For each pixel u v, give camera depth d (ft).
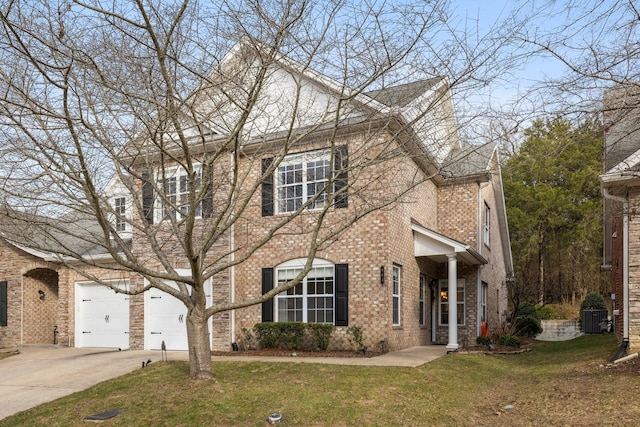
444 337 62.18
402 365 37.14
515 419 26.37
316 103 47.16
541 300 107.45
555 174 107.96
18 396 32.91
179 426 25.22
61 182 28.68
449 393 30.99
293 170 49.83
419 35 27.61
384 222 46.01
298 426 24.76
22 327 61.77
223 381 32.01
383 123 39.22
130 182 33.45
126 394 30.66
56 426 26.22
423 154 34.68
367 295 46.09
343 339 46.34
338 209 47.29
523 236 114.83
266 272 50.21
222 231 31.73
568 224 108.27
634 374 33.22
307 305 48.67
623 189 40.73
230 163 44.57
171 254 52.80
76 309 60.13
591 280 114.93
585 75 24.56
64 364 43.37
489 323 69.56
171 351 51.37
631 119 29.76
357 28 28.07
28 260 62.34
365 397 28.68
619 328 48.70
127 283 56.85
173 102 28.32
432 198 62.75
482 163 62.23
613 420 24.13
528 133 28.07
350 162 33.12
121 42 27.35
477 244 62.49
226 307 32.17
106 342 58.03
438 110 33.53
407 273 51.47
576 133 26.32
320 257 48.42
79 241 60.64
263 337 48.37
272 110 47.80
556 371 38.78
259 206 51.29
